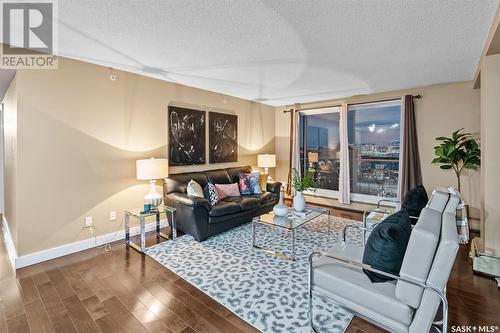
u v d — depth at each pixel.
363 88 4.28
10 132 3.16
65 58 2.91
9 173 3.34
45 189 2.81
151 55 2.79
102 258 2.86
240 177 4.69
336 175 5.32
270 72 3.40
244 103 5.39
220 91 4.61
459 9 1.87
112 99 3.33
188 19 2.02
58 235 2.91
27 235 2.70
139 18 2.00
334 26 2.13
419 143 4.25
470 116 3.82
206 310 1.95
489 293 2.15
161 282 2.35
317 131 5.58
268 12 1.91
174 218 3.46
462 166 3.80
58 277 2.44
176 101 4.12
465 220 3.25
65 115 2.93
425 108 4.18
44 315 1.89
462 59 2.91
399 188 4.36
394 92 4.48
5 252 3.00
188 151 4.31
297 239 3.41
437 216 1.63
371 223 3.06
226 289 2.22
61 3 1.79
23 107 2.65
